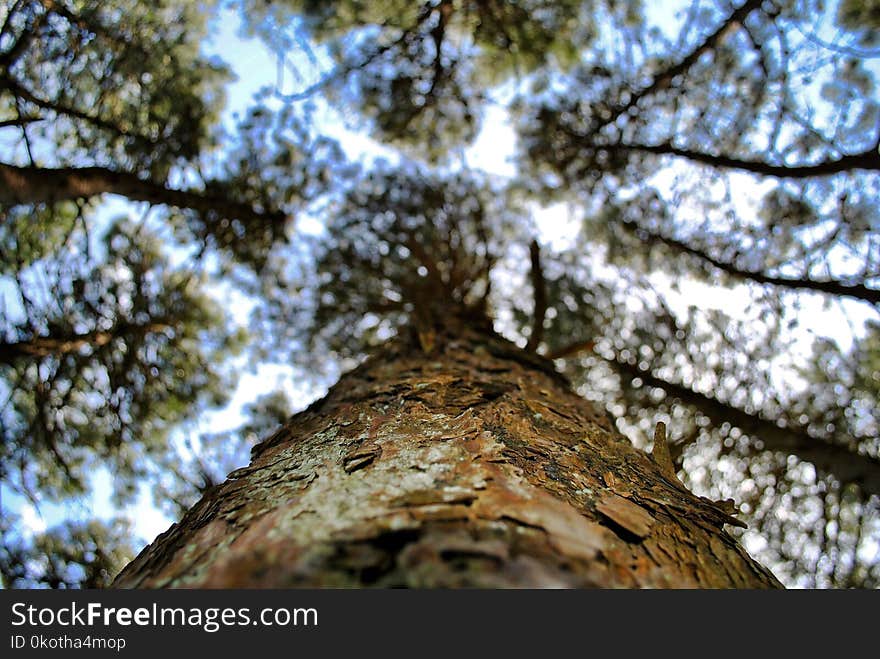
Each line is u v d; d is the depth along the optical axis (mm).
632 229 6613
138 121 5102
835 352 5480
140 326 5641
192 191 5727
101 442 5605
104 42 4543
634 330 7254
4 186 3793
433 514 1461
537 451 2160
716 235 5941
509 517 1497
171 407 6035
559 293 7941
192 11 5086
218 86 5723
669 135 5867
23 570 4879
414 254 7367
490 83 6453
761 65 4977
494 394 2969
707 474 6375
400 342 4785
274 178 6477
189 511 2205
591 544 1514
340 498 1617
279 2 5301
